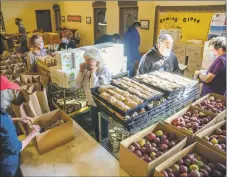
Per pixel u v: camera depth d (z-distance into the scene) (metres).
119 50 2.83
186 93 2.08
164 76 2.33
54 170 1.41
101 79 2.28
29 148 1.62
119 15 5.53
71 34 7.00
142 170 1.25
